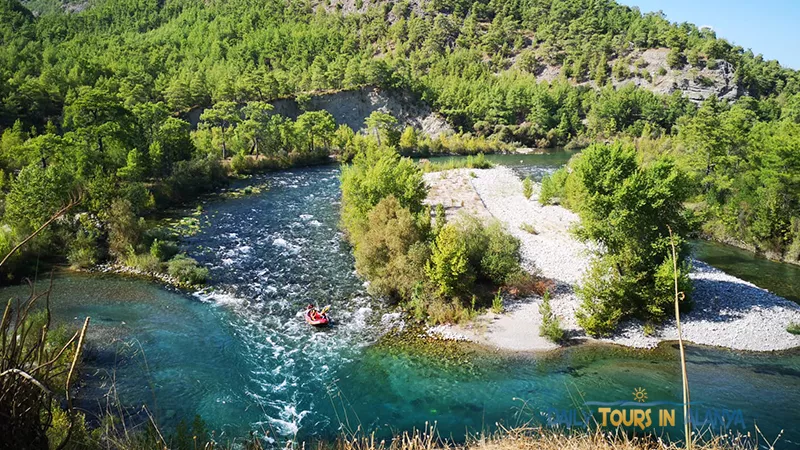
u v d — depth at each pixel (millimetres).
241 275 36312
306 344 26812
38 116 79250
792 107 106000
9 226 37500
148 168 57688
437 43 167750
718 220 48188
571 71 154875
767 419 20344
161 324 28234
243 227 48344
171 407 20422
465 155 108312
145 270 36250
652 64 148000
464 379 23641
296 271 37375
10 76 88375
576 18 182375
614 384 23188
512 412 20922
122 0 180750
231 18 159500
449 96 126750
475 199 56000
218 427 19375
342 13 196125
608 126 122938
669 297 28656
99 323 27625
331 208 56438
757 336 27984
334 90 117938
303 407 21172
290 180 73688
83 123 56781
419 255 31594
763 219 43469
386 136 102875
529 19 190375
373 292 32906
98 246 38719
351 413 20781
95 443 10883
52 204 37812
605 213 30094
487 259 33531
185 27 154375
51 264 36281
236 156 77000
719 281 35500
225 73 106312
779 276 37938
